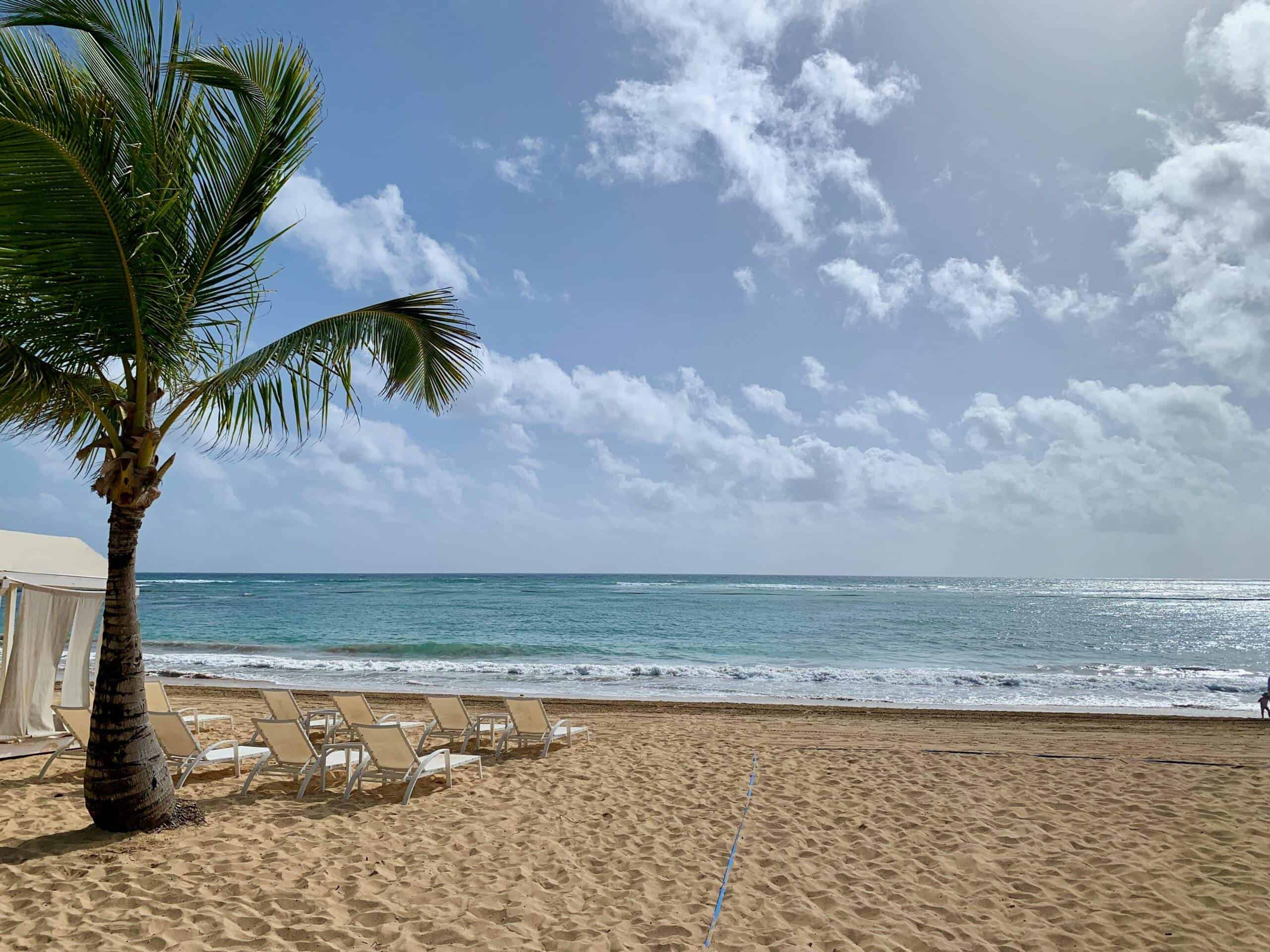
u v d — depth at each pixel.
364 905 4.50
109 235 4.75
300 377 5.82
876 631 32.56
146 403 5.44
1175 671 20.42
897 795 7.17
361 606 47.31
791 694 15.84
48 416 5.41
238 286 5.61
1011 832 6.04
